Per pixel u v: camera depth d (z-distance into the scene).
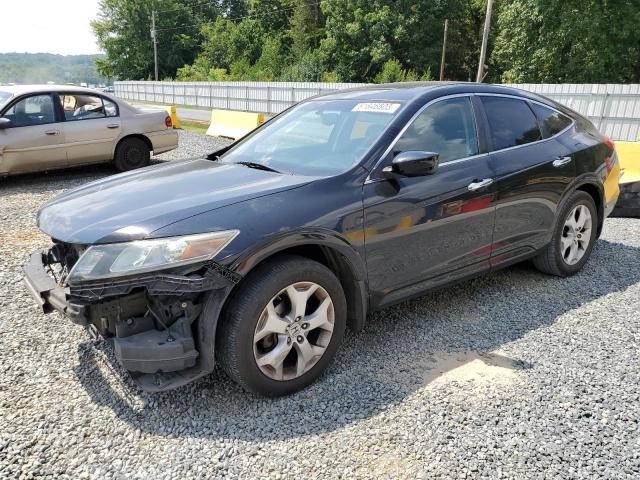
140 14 65.69
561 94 18.23
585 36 32.53
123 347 2.49
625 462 2.34
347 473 2.27
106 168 10.04
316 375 2.95
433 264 3.47
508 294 4.25
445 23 41.31
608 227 6.34
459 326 3.68
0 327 3.54
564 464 2.32
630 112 16.70
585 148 4.54
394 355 3.28
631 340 3.47
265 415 2.68
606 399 2.80
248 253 2.57
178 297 2.56
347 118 3.61
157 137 9.64
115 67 67.75
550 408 2.72
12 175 9.08
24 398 2.78
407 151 3.25
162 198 2.90
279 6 61.94
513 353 3.30
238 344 2.62
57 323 3.62
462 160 3.59
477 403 2.77
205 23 71.38
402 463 2.33
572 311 3.92
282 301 2.81
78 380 2.96
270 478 2.25
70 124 8.56
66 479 2.23
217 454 2.39
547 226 4.24
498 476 2.25
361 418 2.65
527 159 3.98
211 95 32.53
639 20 31.83
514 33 36.22
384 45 43.62
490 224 3.75
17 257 4.96
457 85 3.87
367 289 3.15
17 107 8.12
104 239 2.54
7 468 2.28
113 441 2.47
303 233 2.75
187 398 2.82
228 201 2.74
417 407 2.74
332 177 3.02
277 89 27.14
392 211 3.14
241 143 4.11
